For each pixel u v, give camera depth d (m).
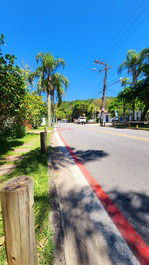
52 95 18.69
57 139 8.32
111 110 40.53
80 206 2.00
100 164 3.75
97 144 6.51
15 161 3.76
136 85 18.09
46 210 1.80
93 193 2.35
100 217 1.78
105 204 2.05
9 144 5.99
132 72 19.53
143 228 1.59
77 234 1.52
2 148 5.21
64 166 3.66
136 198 2.19
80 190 2.45
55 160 4.18
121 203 2.06
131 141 7.06
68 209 1.94
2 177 2.74
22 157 4.16
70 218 1.76
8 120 7.05
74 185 2.63
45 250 1.29
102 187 2.54
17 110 5.23
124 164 3.71
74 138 8.62
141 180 2.78
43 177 2.73
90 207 1.98
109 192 2.37
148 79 16.52
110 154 4.71
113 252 1.31
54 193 2.23
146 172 3.16
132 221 1.70
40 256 1.24
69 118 73.50
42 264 1.18
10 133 7.64
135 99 20.41
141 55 17.16
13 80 4.43
